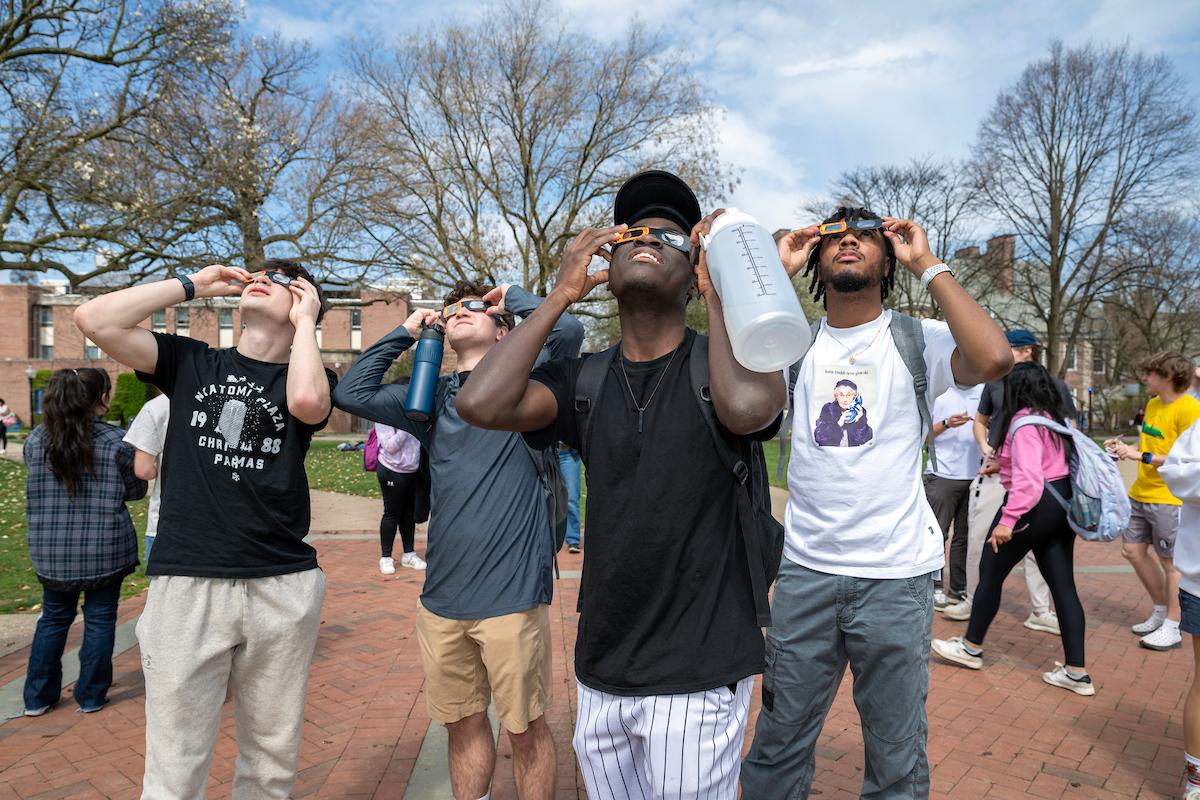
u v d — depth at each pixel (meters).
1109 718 3.72
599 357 1.76
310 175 19.88
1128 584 6.48
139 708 3.86
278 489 2.33
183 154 14.84
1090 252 26.77
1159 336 34.53
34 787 3.07
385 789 3.01
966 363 2.16
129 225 13.94
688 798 1.56
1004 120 26.20
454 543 2.54
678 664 1.56
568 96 22.95
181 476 2.29
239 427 2.31
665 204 1.76
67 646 4.84
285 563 2.35
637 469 1.61
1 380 42.56
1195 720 2.81
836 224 2.38
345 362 43.19
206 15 14.43
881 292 2.51
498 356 1.61
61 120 13.48
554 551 2.65
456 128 23.69
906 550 2.25
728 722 1.60
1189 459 2.81
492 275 23.22
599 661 1.64
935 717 3.74
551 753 2.64
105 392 3.77
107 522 3.73
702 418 1.60
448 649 2.56
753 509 1.64
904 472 2.29
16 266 14.42
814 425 2.39
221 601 2.25
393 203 20.98
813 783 3.07
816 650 2.35
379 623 5.32
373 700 3.93
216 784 3.09
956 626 5.35
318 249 19.75
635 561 1.59
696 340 1.70
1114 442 4.21
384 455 6.62
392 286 22.39
